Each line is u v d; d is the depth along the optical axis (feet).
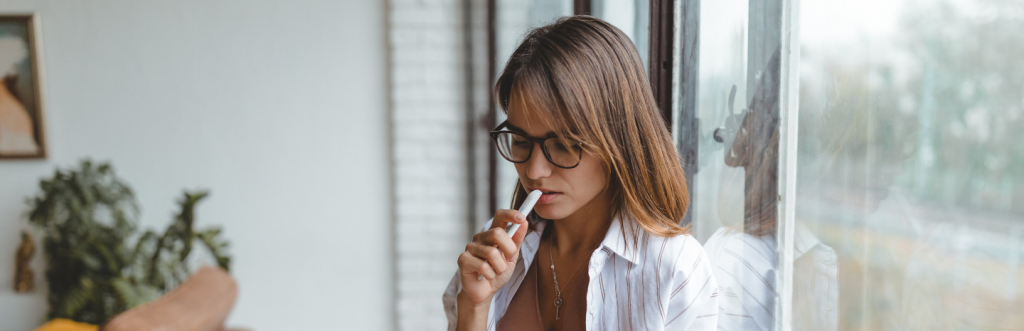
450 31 8.20
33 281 8.77
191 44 8.54
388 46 8.58
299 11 8.52
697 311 2.13
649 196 2.14
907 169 1.60
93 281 7.68
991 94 1.33
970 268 1.41
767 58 2.33
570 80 1.95
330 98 8.66
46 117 8.55
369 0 8.52
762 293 2.41
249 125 8.70
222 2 8.50
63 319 7.06
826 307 1.99
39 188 8.73
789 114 2.21
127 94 8.59
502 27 7.39
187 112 8.64
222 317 5.37
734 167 2.62
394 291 9.04
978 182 1.37
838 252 1.92
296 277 9.00
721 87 2.73
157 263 7.70
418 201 8.51
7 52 8.39
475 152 8.32
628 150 2.09
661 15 3.13
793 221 2.20
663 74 3.15
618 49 2.07
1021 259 1.28
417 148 8.41
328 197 8.85
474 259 2.21
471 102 8.24
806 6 2.07
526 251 2.55
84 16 8.46
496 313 2.55
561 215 2.15
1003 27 1.29
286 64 8.60
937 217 1.50
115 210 8.03
